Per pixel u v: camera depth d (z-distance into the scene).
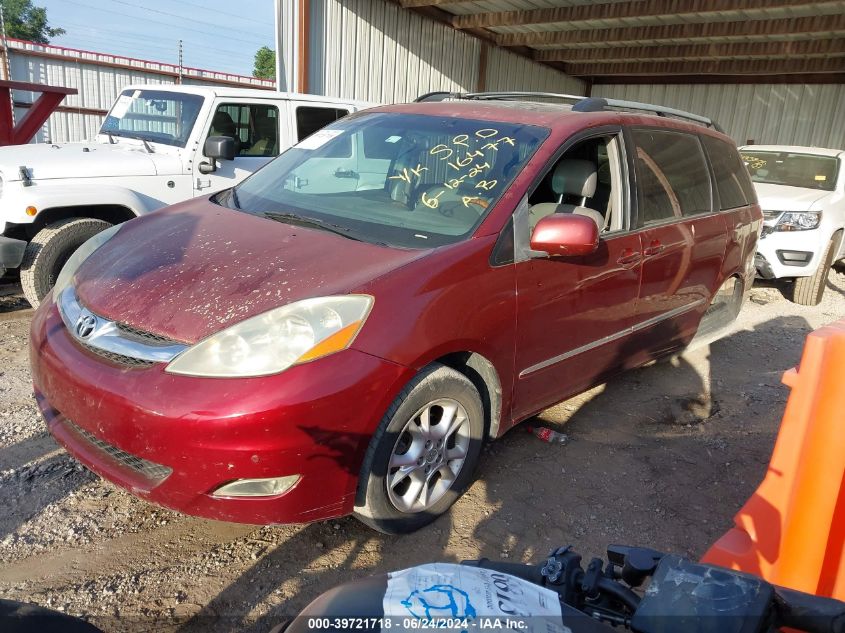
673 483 3.54
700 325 4.87
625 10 11.54
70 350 2.69
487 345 2.96
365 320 2.54
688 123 4.64
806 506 2.04
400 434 2.68
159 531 2.84
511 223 3.11
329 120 7.18
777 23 11.47
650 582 1.47
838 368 1.97
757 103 15.85
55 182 5.23
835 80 14.61
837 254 7.90
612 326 3.78
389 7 12.07
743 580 1.43
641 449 3.89
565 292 3.34
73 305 2.90
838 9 10.24
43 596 2.42
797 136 15.46
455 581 1.33
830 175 8.23
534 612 1.27
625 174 3.82
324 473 2.48
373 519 2.72
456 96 4.55
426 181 3.41
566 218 3.02
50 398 2.74
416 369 2.63
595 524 3.12
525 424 4.05
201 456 2.34
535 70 16.31
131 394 2.41
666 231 4.05
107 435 2.48
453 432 2.99
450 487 3.00
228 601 2.47
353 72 11.77
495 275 2.98
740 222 4.93
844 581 2.05
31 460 3.28
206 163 6.07
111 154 5.79
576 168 3.68
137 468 2.54
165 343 2.50
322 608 1.33
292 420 2.35
